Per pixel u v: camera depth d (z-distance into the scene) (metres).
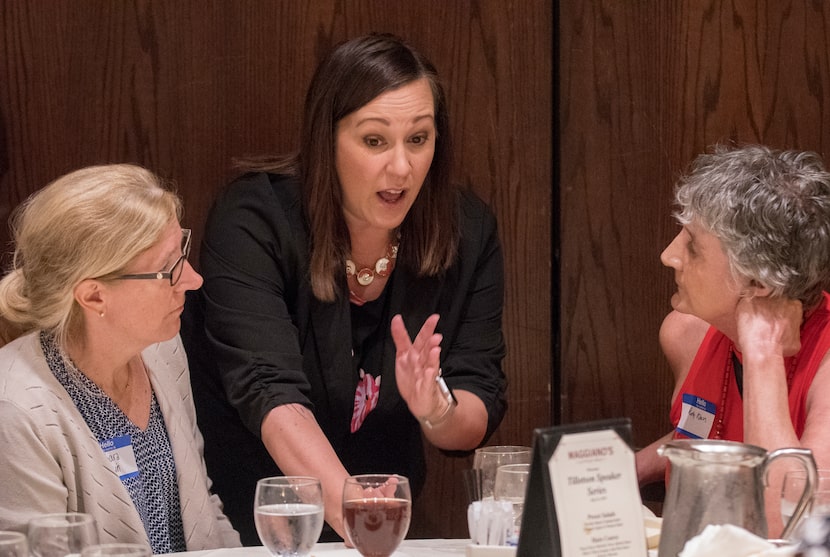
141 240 5.12
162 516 5.54
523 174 8.69
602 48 8.63
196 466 5.79
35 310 5.22
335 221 6.09
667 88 8.70
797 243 5.11
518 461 4.77
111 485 5.18
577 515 3.35
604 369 8.85
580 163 8.70
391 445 6.71
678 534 3.51
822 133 8.86
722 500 3.46
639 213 8.76
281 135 8.43
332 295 6.15
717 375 5.88
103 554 3.64
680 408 6.23
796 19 8.76
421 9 8.50
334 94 5.85
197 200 8.38
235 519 6.63
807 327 5.48
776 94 8.80
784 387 5.00
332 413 6.46
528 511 3.40
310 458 5.34
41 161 8.20
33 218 5.21
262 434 5.64
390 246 6.37
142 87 8.27
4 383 5.11
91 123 8.23
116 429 5.41
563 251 8.76
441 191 6.30
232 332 5.90
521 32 8.59
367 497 4.16
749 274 5.16
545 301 8.81
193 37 8.29
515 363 8.83
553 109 8.69
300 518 4.07
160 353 5.96
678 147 8.75
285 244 6.09
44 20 8.11
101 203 5.12
